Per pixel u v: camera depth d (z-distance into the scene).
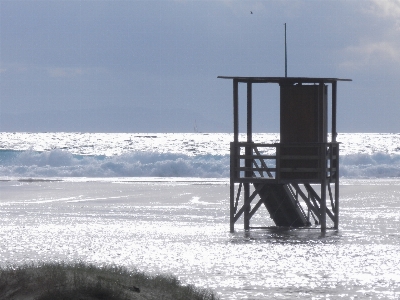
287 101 97.56
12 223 113.12
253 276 67.75
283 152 98.44
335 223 102.19
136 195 176.88
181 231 102.06
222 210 136.50
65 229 104.56
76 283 48.19
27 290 48.47
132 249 84.38
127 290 49.41
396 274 69.00
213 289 61.88
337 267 72.44
